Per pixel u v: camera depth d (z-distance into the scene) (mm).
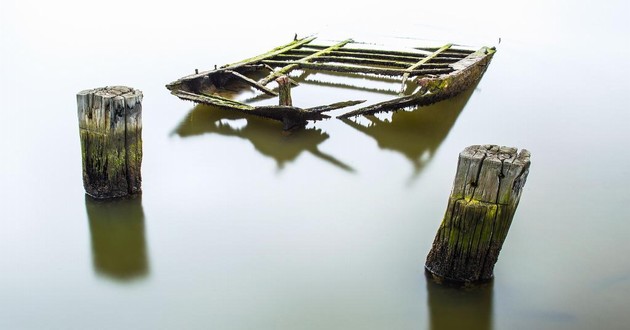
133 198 8594
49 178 9242
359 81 14062
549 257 7391
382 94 13141
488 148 6582
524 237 7832
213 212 8398
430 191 9156
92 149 8203
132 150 8352
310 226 8094
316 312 6426
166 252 7445
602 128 11797
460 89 12500
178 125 11430
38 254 7363
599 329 6180
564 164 10172
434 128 11539
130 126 8172
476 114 12305
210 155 10203
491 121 11977
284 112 10789
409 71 12883
